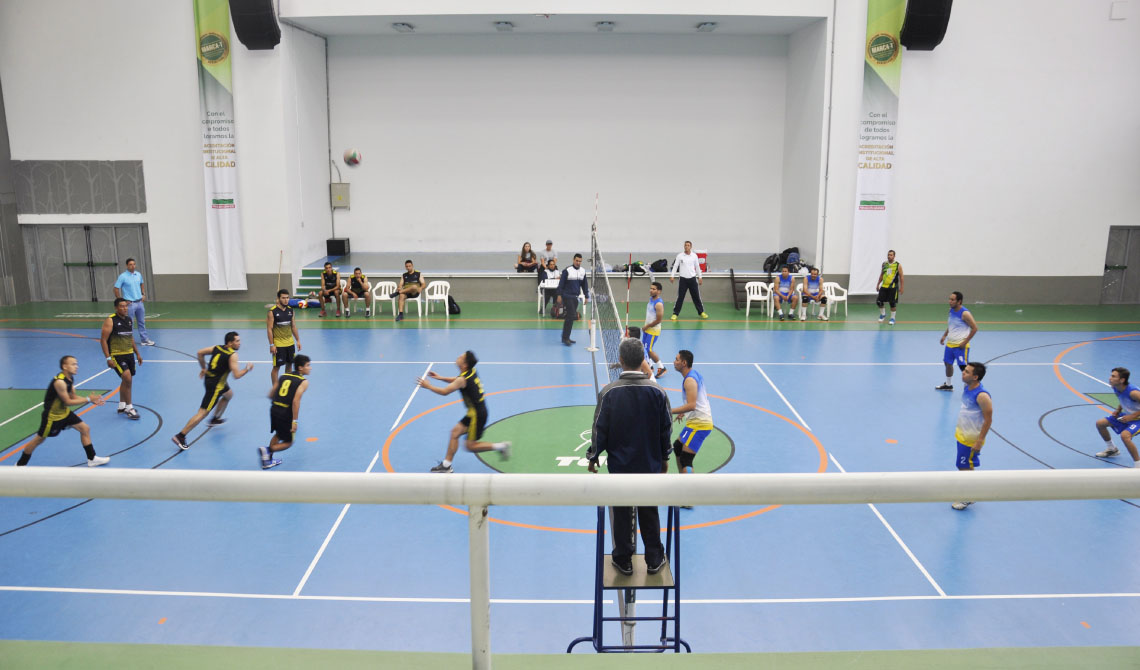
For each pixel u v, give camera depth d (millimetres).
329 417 12695
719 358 16703
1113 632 6875
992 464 10758
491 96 25156
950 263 23000
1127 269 23266
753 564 8078
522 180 25688
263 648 2250
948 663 2191
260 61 21500
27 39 22062
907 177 22438
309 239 24062
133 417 12578
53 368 15695
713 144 25375
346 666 2162
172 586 7586
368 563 8070
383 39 24797
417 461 10797
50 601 7297
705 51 24766
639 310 22078
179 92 22297
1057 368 15789
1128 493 1690
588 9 21375
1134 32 21641
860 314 21719
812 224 22922
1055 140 22281
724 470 10555
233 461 10789
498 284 23094
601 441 4711
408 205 25891
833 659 2199
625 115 25219
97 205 22969
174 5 21781
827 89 21766
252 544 8453
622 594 5855
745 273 23219
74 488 1719
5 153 22562
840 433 11977
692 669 2141
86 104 22406
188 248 23141
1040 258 23000
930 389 14352
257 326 19672
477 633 1886
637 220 25906
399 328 19750
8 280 22844
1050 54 21766
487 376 15180
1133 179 22516
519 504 1707
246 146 22000
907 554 8281
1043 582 7719
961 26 21578
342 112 25328
